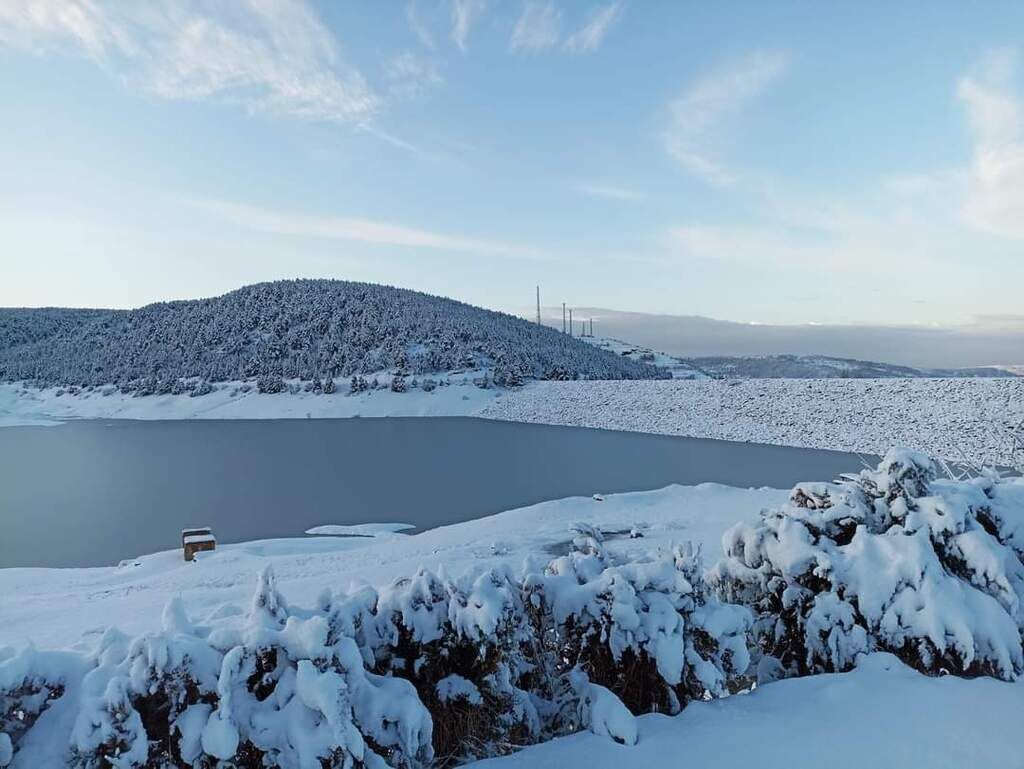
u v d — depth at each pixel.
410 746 3.05
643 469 34.47
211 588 12.27
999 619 4.24
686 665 4.07
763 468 34.38
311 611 3.52
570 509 19.50
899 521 4.97
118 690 2.74
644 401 65.38
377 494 28.02
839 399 51.19
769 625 4.95
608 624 4.11
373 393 89.38
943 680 4.11
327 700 2.84
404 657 3.70
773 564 5.00
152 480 33.28
